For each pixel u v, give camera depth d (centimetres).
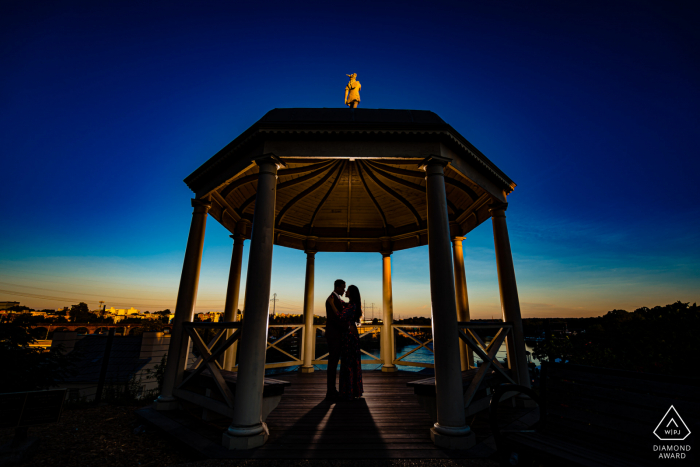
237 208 568
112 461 271
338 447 267
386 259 733
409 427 316
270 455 252
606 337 580
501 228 450
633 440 184
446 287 308
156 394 560
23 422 278
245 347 289
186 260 427
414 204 635
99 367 1135
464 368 582
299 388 499
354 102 530
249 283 307
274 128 346
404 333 686
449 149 372
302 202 632
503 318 421
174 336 402
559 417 220
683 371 496
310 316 693
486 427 323
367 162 483
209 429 316
